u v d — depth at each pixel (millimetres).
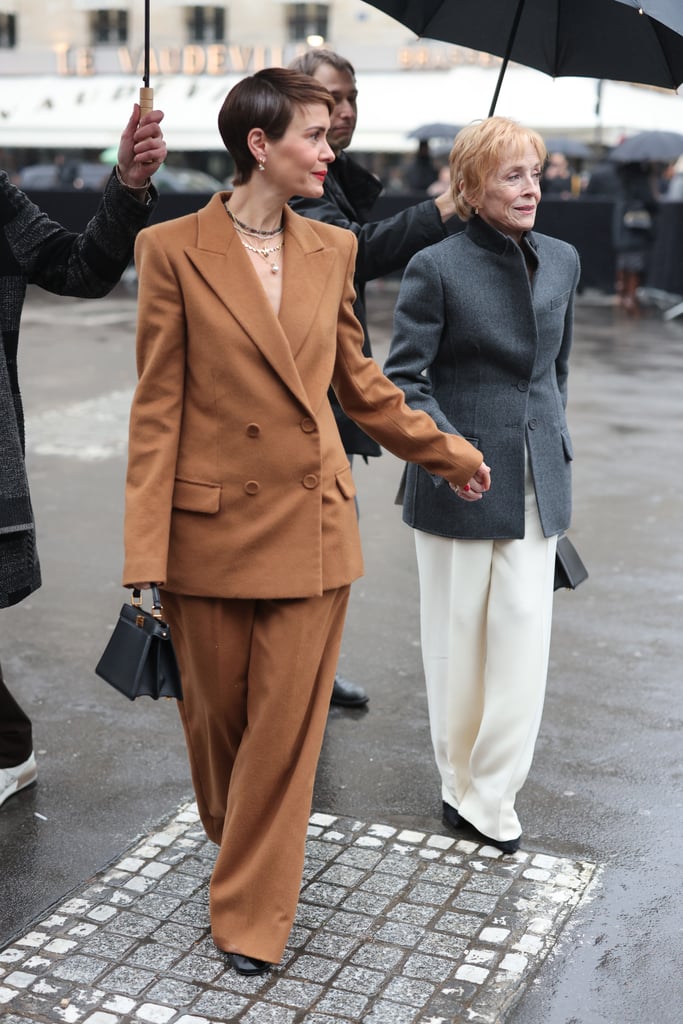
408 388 3318
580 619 5383
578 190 22500
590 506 7211
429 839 3535
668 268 16953
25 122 30219
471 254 3338
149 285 2793
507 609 3400
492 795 3455
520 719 3424
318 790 3828
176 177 23703
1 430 3139
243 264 2809
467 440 3369
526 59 3883
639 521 6910
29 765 3809
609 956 2998
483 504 3359
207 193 19719
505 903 3213
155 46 30656
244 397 2805
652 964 2973
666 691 4629
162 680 2879
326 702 3000
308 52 4125
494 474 3363
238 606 2900
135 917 3129
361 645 5074
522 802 3771
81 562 6105
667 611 5492
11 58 31391
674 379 11578
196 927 3088
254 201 2846
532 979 2904
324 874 3334
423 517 3467
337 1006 2795
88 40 31156
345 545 2959
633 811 3729
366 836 3545
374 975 2906
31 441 8648
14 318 3195
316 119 2785
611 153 16312
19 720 3746
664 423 9570
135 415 2836
